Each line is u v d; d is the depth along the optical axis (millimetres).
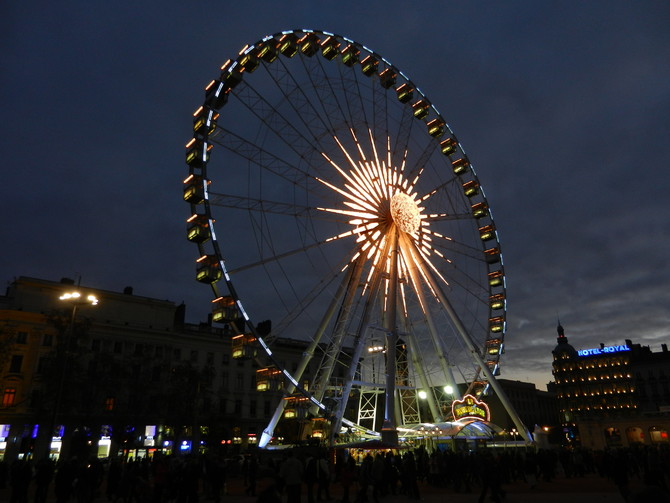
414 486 24719
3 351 59000
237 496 28828
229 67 42719
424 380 49875
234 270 38781
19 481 19922
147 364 64375
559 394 154375
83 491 21609
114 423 59719
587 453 43750
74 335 56875
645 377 141875
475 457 29984
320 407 41094
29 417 65000
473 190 57875
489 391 54188
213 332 86750
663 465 26828
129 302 77375
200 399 70625
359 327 44531
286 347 91938
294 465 16016
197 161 39812
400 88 55875
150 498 18906
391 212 46750
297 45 48625
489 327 56375
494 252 57906
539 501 23031
